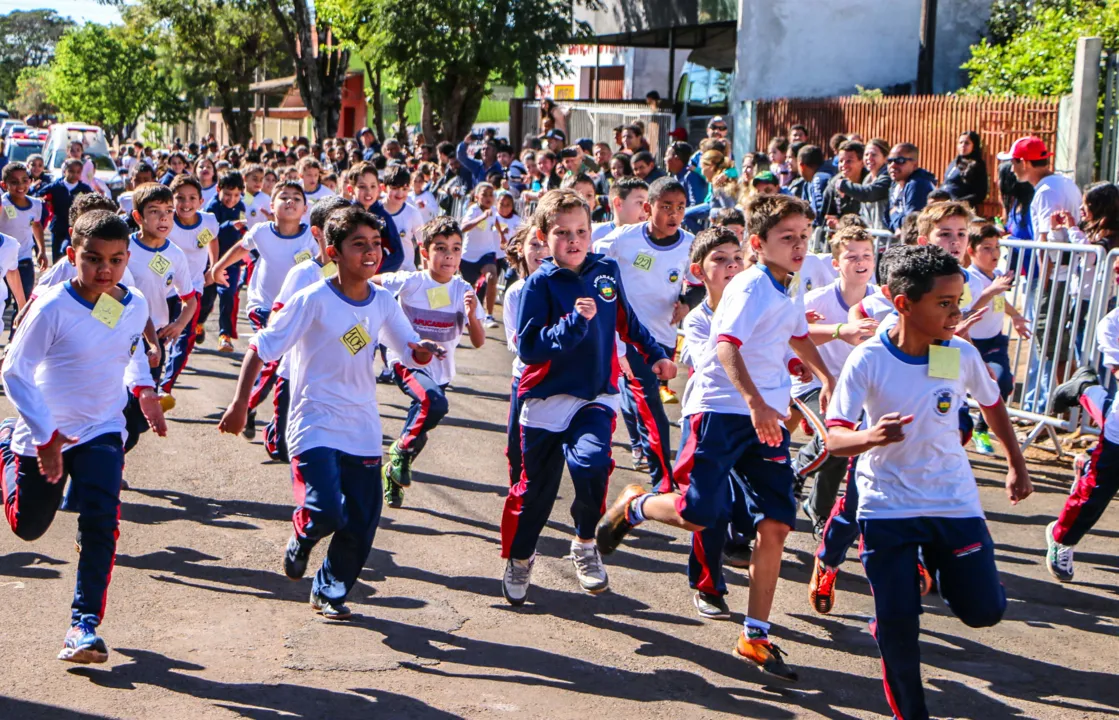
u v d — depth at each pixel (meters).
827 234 10.64
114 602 5.25
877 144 10.66
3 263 8.29
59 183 15.34
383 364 11.37
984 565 4.14
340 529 4.97
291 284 7.16
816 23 21.84
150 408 4.89
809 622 5.36
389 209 10.93
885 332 4.30
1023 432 8.81
